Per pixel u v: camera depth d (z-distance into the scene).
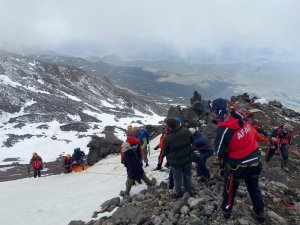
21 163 83.50
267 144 14.42
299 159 13.87
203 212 8.50
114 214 9.87
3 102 159.38
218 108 8.21
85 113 168.75
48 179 18.12
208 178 10.60
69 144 103.44
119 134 124.56
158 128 25.91
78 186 15.23
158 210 9.47
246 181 7.89
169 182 10.59
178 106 19.50
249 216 8.33
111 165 17.95
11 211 13.30
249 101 21.94
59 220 11.39
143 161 15.69
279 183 10.55
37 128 125.69
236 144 7.39
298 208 9.19
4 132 119.31
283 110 22.28
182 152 9.41
